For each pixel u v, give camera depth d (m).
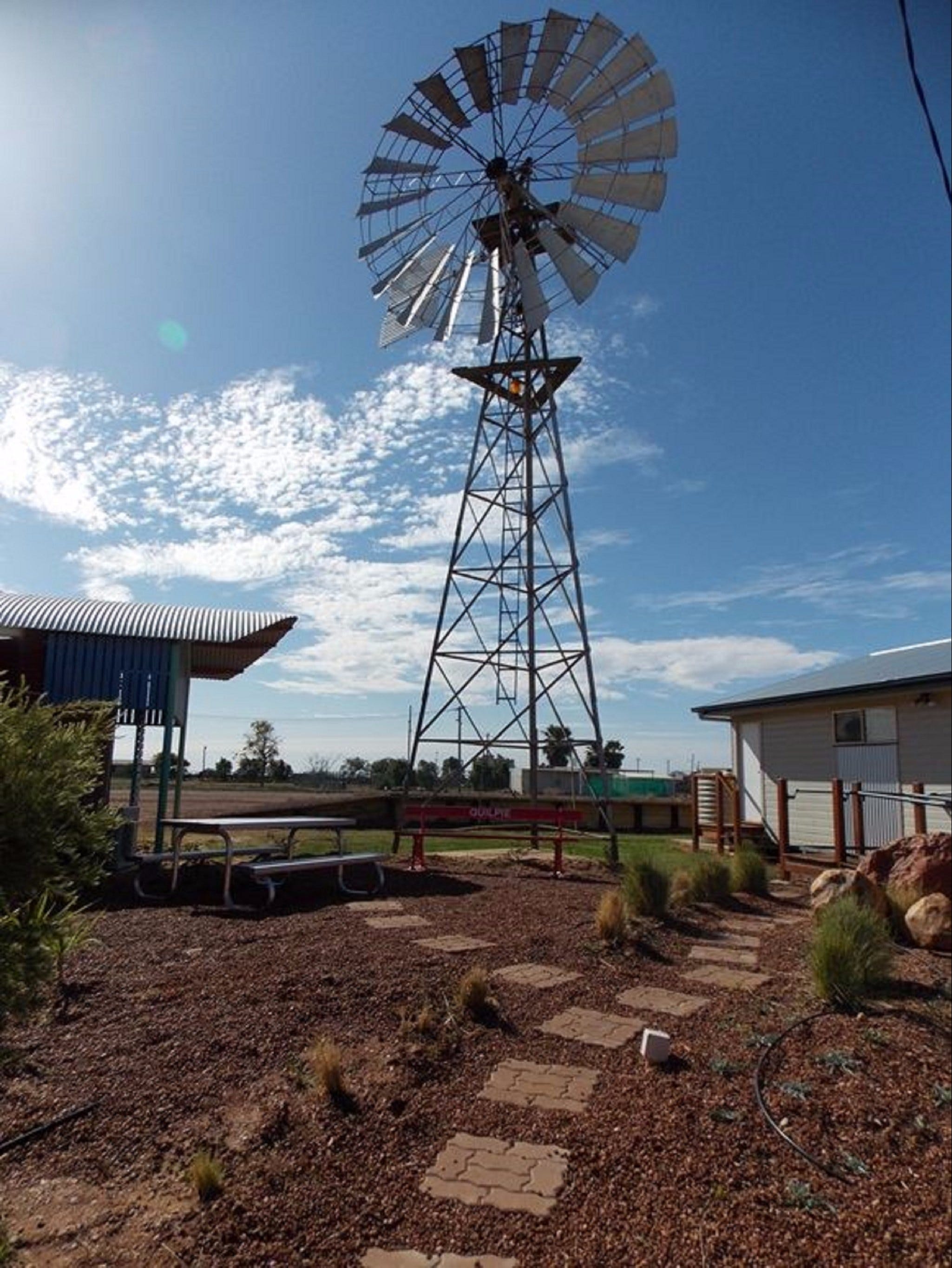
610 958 6.62
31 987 2.77
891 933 7.53
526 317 14.52
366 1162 3.51
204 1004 5.01
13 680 10.91
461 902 8.83
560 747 16.48
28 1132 3.57
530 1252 3.03
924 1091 4.48
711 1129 3.93
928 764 14.89
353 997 5.20
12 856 2.72
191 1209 3.12
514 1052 4.71
